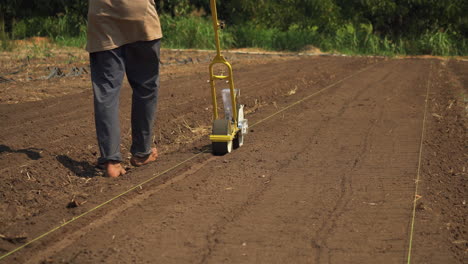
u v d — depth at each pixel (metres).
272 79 15.23
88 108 10.16
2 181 5.85
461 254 4.03
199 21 31.36
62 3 29.22
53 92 12.03
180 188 5.62
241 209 4.98
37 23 28.64
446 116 9.61
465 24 33.56
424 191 5.48
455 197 5.29
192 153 7.26
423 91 12.87
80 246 4.21
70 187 6.04
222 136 6.86
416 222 4.65
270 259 3.94
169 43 29.25
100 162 6.30
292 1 33.47
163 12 30.97
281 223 4.63
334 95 12.27
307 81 15.03
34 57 19.09
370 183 5.76
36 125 8.62
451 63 22.62
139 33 6.20
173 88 13.11
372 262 3.88
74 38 27.11
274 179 5.94
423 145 7.45
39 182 6.05
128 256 4.01
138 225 4.61
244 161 6.70
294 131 8.51
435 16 34.19
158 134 8.55
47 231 4.57
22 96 11.31
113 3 5.98
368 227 4.54
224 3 33.59
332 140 7.84
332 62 22.20
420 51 32.41
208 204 5.12
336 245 4.18
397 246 4.16
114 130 6.22
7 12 28.34
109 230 4.52
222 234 4.39
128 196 5.45
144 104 6.60
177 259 3.95
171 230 4.49
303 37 31.89
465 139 7.79
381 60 24.17
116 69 6.17
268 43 31.84
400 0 33.59
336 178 5.95
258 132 8.52
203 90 12.91
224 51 27.53
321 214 4.84
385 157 6.85
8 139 7.60
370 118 9.49
